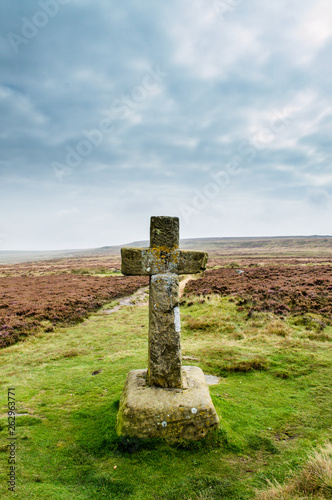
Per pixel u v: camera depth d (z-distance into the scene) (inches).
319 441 175.6
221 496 130.5
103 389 262.5
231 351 364.5
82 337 522.0
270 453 166.2
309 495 118.0
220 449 168.9
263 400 235.3
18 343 490.0
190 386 201.5
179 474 147.4
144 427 172.2
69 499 125.8
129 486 137.8
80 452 165.6
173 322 202.2
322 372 291.4
